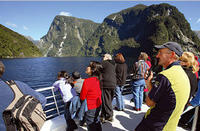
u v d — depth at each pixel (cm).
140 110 388
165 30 19738
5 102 132
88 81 241
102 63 321
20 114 135
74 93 266
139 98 381
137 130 160
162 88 130
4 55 19062
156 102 138
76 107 253
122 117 350
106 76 307
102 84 306
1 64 140
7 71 6625
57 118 322
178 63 142
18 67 8369
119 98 379
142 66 357
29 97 152
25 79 4684
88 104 241
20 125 139
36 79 4666
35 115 149
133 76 374
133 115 361
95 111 244
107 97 319
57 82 288
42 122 158
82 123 310
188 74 196
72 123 267
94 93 243
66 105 269
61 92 278
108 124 319
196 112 226
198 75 320
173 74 129
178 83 126
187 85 132
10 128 132
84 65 9462
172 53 142
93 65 255
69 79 283
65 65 9544
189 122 282
